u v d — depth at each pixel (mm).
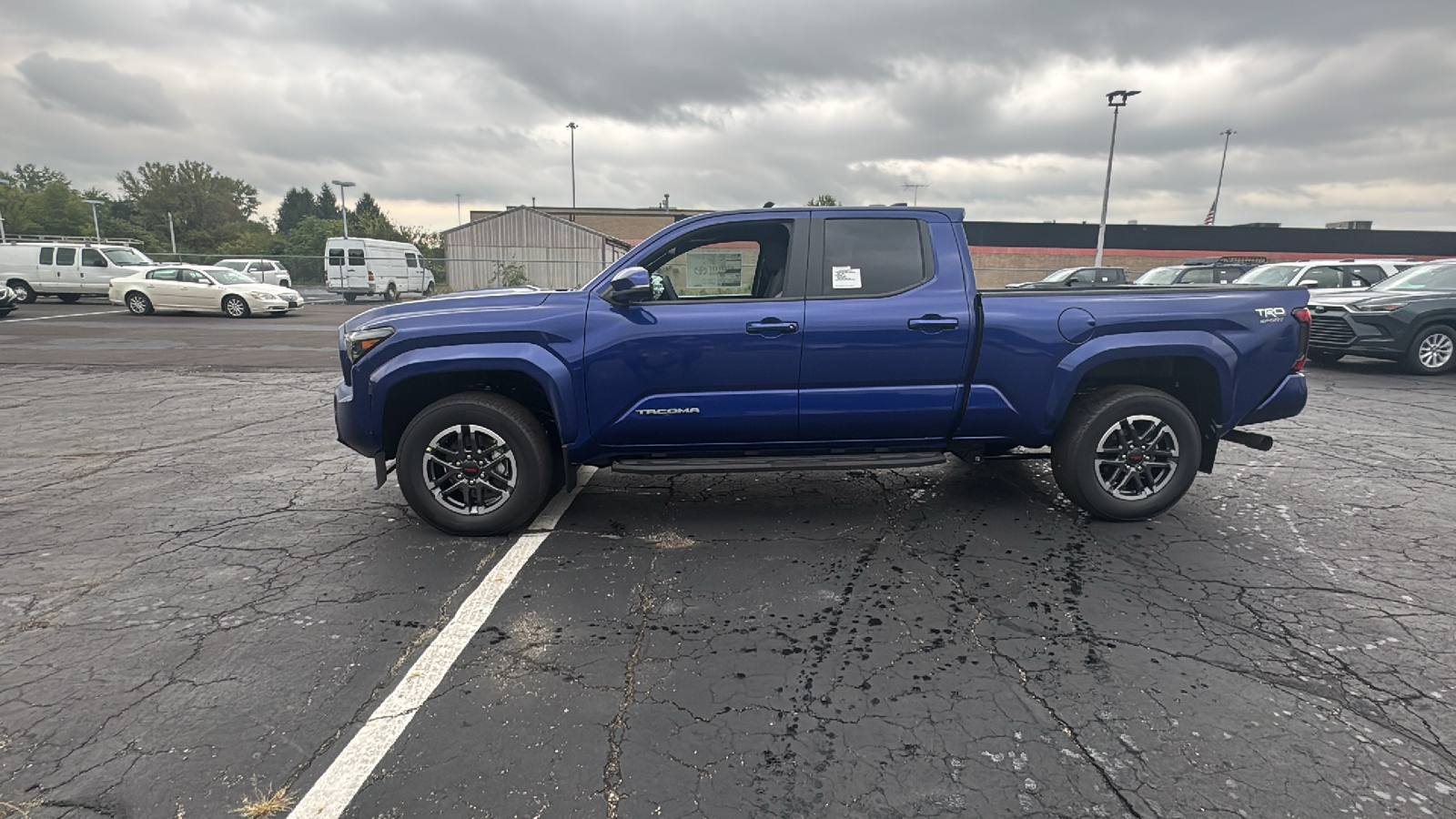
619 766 2154
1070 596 3236
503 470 3943
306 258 34344
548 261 32938
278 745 2254
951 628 2963
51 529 4152
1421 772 2096
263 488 4953
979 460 4211
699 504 4566
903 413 3932
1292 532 3994
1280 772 2102
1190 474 4027
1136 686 2537
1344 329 10031
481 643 2867
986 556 3691
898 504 4527
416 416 3957
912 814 1964
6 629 2982
